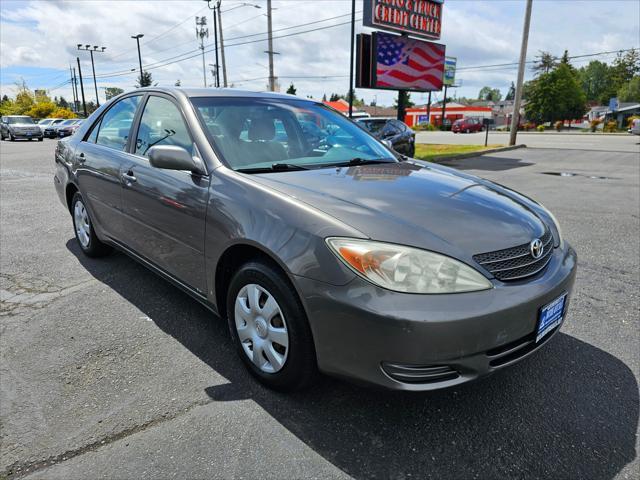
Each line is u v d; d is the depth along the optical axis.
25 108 60.12
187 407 2.23
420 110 76.88
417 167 3.12
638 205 7.18
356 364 1.91
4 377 2.44
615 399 2.34
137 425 2.10
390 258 1.84
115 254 4.44
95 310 3.24
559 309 2.23
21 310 3.22
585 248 4.88
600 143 23.69
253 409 2.22
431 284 1.83
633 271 4.18
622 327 3.11
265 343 2.30
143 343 2.81
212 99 3.04
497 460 1.93
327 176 2.56
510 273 2.03
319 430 2.09
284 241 2.06
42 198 7.25
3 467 1.84
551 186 9.14
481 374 1.92
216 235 2.41
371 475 1.84
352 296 1.85
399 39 14.99
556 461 1.93
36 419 2.13
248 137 2.84
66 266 4.09
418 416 2.19
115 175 3.37
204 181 2.55
